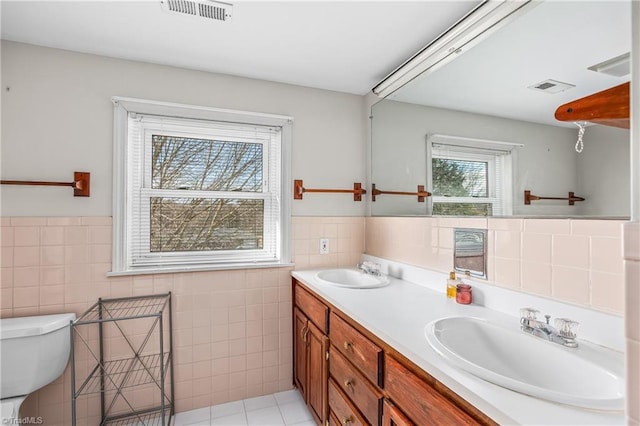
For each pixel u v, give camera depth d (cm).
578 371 86
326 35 159
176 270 188
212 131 206
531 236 116
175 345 188
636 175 47
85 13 141
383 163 212
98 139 176
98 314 174
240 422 182
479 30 131
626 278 46
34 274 164
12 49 163
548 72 109
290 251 215
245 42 166
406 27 152
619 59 90
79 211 172
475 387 72
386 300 142
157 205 196
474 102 139
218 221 209
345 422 132
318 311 166
